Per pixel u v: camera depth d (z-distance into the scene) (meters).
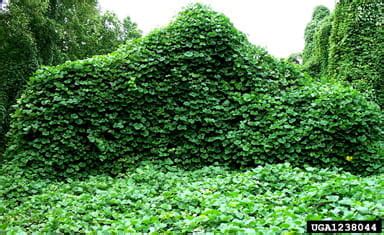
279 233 2.62
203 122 6.39
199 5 7.51
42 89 6.21
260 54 7.22
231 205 3.36
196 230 2.98
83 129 6.23
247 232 2.63
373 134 6.14
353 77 10.31
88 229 3.38
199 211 3.55
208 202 3.58
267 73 6.91
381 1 10.62
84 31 18.19
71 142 6.06
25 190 5.10
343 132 5.89
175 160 6.26
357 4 10.75
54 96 6.11
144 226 3.17
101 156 6.07
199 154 6.32
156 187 4.82
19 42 12.50
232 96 6.51
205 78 6.68
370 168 5.81
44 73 6.31
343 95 5.98
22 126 6.02
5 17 12.17
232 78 6.81
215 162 6.11
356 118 5.77
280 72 7.12
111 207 4.04
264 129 6.09
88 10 17.59
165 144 6.38
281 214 3.05
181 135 6.41
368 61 10.34
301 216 3.01
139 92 6.40
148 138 6.36
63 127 6.10
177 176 5.48
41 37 13.59
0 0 12.73
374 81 10.12
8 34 12.30
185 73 6.67
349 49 10.68
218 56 6.80
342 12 11.17
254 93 6.55
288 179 4.37
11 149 6.12
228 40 6.77
